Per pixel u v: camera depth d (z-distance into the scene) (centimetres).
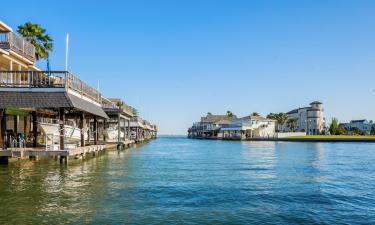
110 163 2950
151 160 3462
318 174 2422
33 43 4541
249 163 3259
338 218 1215
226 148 6806
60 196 1470
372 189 1805
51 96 2331
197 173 2384
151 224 1105
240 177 2205
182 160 3556
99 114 3272
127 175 2175
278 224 1134
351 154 4766
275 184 1930
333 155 4538
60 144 2441
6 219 1120
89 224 1086
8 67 3209
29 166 2409
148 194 1569
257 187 1817
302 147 7162
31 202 1350
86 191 1591
